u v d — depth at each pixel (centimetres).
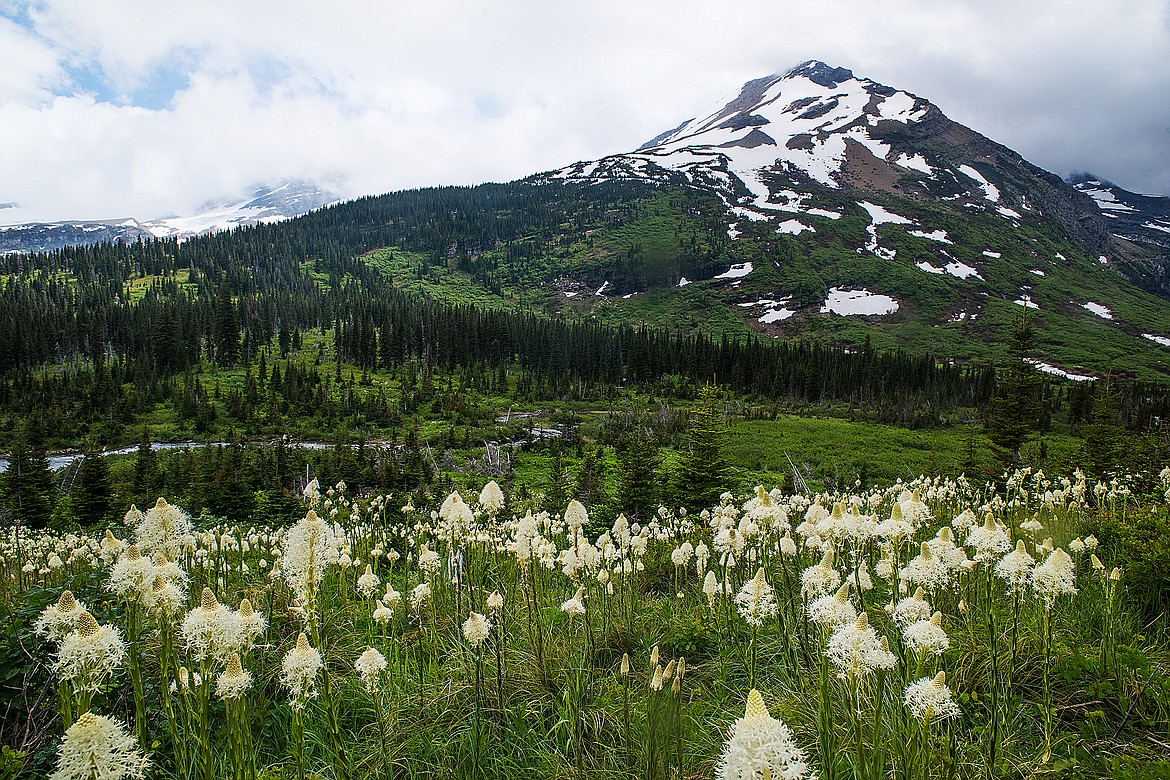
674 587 932
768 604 522
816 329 15512
